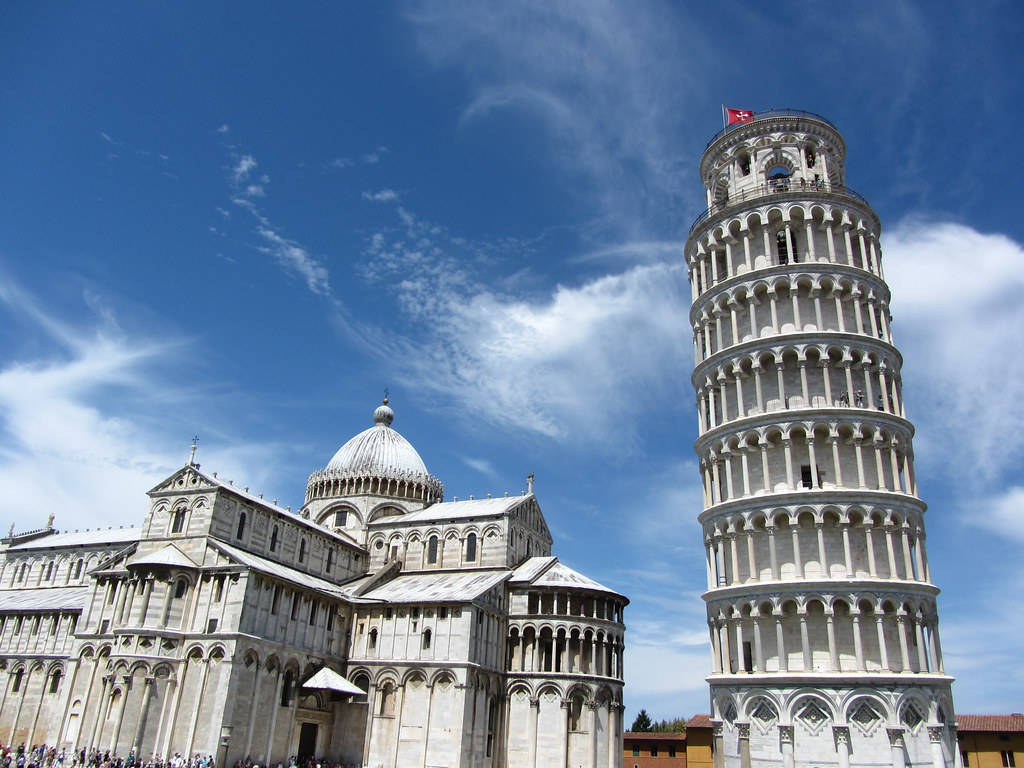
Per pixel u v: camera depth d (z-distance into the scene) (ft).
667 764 354.33
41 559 346.54
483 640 254.27
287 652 232.12
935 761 155.53
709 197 243.40
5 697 278.05
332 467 345.72
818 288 199.82
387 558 315.78
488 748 248.11
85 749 202.69
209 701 207.31
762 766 164.25
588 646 268.41
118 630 218.59
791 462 184.44
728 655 180.04
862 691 158.61
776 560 177.37
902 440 189.37
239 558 225.56
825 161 225.15
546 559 300.20
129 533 342.23
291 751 229.25
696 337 223.51
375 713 247.50
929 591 173.68
